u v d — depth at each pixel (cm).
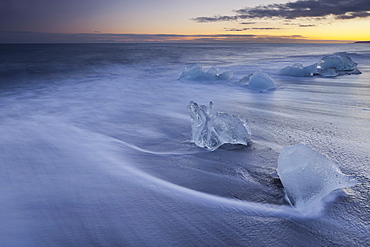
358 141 291
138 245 135
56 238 138
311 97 560
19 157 247
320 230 150
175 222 155
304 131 330
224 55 2795
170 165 239
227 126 288
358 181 204
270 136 314
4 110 462
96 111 458
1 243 132
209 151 272
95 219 155
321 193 175
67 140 301
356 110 437
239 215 164
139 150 276
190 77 905
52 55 2356
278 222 157
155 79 935
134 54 2712
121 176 213
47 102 540
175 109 477
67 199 176
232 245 137
